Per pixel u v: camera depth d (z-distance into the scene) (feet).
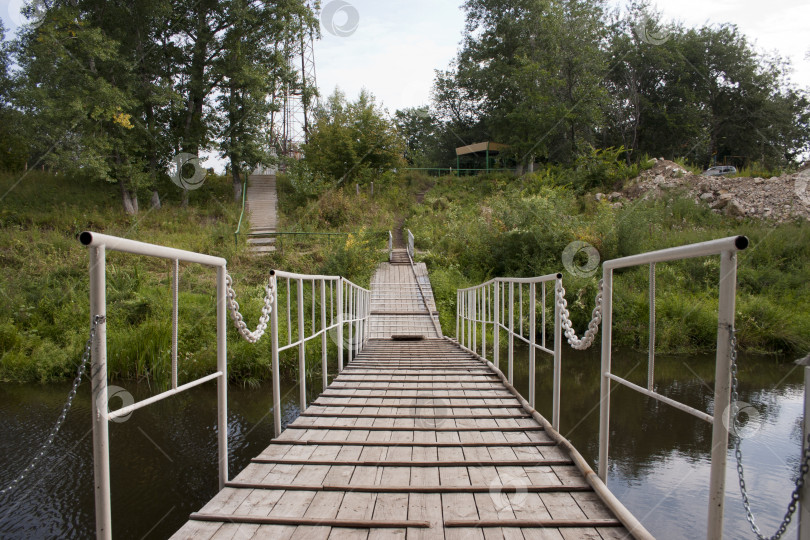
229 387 22.09
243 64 59.62
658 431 16.19
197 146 61.77
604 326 7.00
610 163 66.23
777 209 47.03
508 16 77.20
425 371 16.29
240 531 5.59
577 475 7.13
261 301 29.45
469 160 101.81
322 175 68.49
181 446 15.02
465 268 44.70
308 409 11.02
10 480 13.02
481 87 82.48
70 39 46.65
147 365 23.34
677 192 52.65
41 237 41.83
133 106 51.72
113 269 33.60
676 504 11.39
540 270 38.24
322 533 5.55
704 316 30.63
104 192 57.62
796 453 14.23
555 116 70.33
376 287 40.88
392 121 78.69
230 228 50.39
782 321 30.37
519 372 24.67
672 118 83.87
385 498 6.43
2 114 51.65
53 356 23.93
